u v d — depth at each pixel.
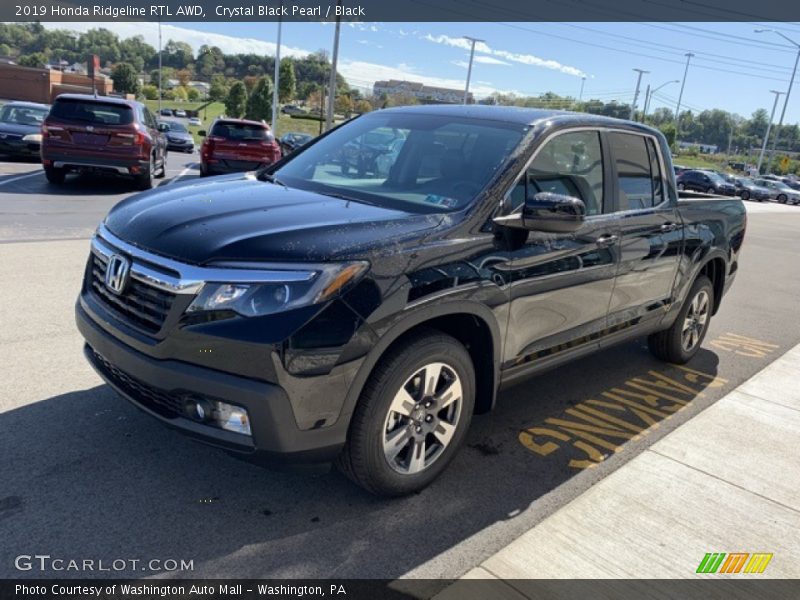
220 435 2.71
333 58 31.02
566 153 3.87
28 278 6.22
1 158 17.59
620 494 3.43
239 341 2.59
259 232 2.81
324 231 2.86
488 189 3.36
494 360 3.40
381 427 2.94
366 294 2.73
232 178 4.05
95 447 3.39
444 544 2.89
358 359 2.74
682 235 4.86
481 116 3.99
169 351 2.72
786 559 3.00
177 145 32.28
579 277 3.82
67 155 12.35
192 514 2.93
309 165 4.12
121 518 2.86
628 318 4.48
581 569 2.80
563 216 3.21
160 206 3.22
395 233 2.97
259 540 2.81
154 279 2.77
